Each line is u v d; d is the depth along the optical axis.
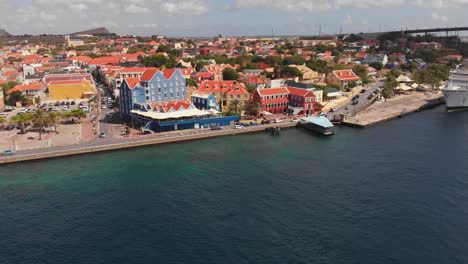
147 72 165.50
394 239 68.69
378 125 159.62
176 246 67.06
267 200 84.56
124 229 72.69
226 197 86.31
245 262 62.31
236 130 145.25
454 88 194.88
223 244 67.50
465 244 67.00
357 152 119.56
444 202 82.94
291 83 192.88
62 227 73.56
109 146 123.31
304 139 137.25
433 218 76.00
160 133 140.25
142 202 84.06
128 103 158.50
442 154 116.62
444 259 62.94
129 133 140.12
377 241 68.06
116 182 95.94
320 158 113.75
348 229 72.12
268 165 107.88
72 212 79.56
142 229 72.69
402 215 77.25
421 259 62.97
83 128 148.62
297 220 75.56
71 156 118.06
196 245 67.31
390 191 88.88
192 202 83.88
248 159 113.62
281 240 68.56
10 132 141.75
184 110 151.00
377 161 110.31
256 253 64.75
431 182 94.12
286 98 178.00
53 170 105.25
